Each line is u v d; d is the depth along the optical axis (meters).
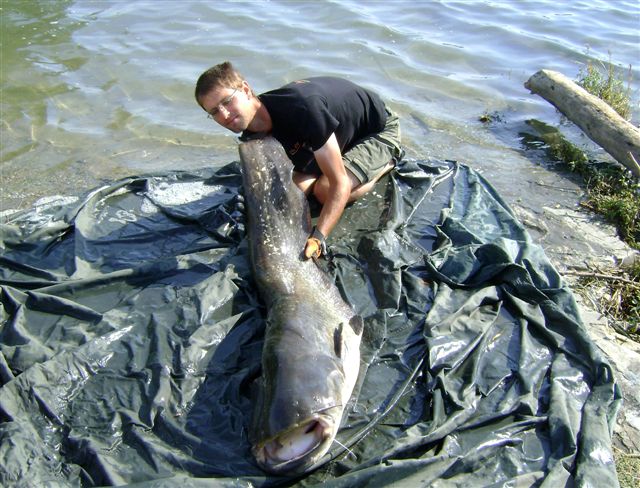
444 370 2.13
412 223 2.96
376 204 3.05
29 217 2.97
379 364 2.21
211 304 2.40
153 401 2.01
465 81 4.80
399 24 5.80
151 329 2.29
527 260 2.57
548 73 4.32
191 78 4.66
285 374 1.88
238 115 2.62
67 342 2.26
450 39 5.50
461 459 1.82
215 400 2.05
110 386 2.09
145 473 1.82
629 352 2.31
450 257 2.61
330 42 5.36
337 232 2.87
